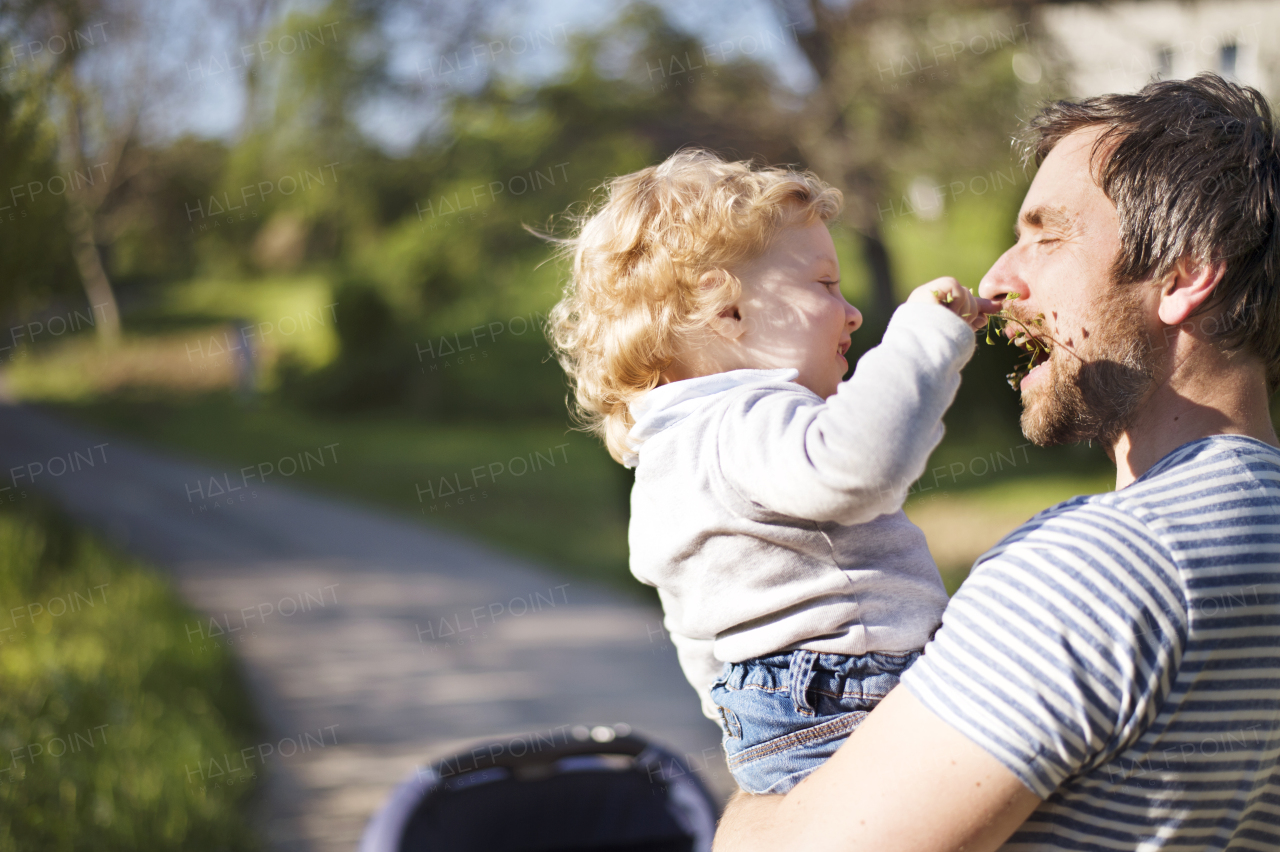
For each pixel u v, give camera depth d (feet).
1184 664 3.10
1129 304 3.89
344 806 13.56
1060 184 4.09
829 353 4.32
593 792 7.80
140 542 33.96
